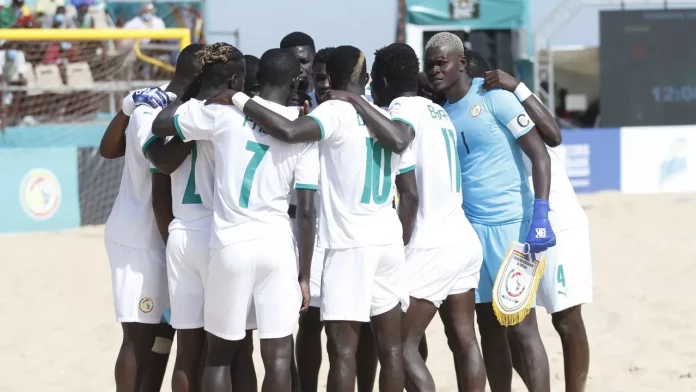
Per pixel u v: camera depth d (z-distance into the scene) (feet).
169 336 57.31
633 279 112.06
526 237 56.75
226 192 49.37
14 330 94.38
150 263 54.29
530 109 56.18
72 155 158.81
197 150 51.31
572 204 60.08
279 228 50.14
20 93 168.96
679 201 185.37
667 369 76.69
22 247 139.74
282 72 50.83
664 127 203.82
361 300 51.31
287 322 50.14
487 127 56.44
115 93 175.32
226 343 50.78
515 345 58.90
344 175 51.49
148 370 56.90
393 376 52.80
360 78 52.80
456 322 55.47
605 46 220.23
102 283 115.85
